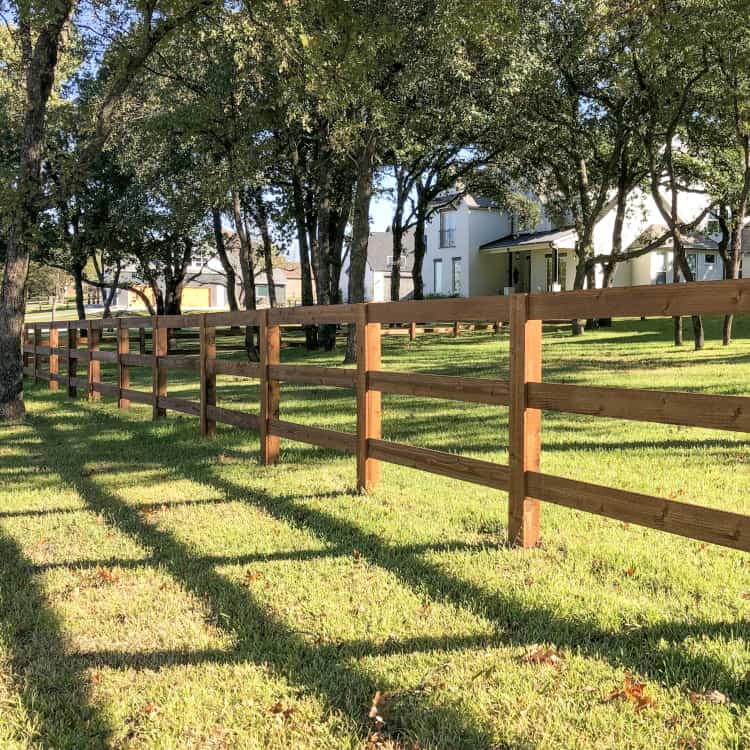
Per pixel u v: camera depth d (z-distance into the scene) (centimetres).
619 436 752
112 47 1175
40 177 1065
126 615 344
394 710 258
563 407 396
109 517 511
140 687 279
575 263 3750
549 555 409
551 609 336
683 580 364
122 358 1095
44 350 1466
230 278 2559
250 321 708
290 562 410
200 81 1716
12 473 666
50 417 1034
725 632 306
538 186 2678
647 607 333
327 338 2227
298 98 1512
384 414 935
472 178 2873
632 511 360
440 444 724
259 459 701
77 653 307
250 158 1730
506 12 1051
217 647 311
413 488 572
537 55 1694
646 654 290
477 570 388
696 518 331
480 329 2888
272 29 1004
